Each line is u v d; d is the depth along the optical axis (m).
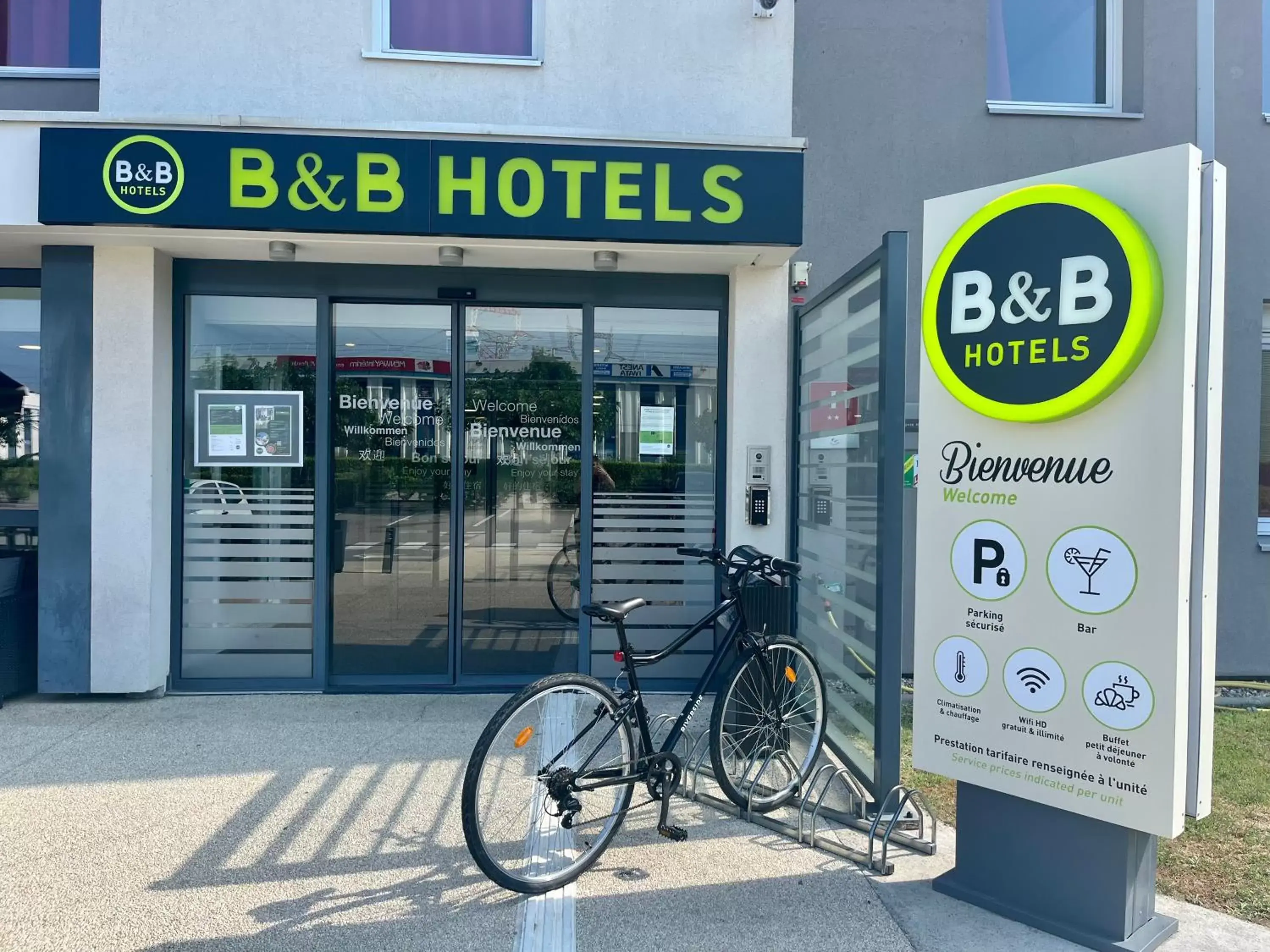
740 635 3.65
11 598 4.79
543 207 4.30
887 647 3.41
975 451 2.81
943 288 2.86
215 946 2.53
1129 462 2.47
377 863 3.04
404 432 5.26
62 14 5.39
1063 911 2.66
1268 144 5.60
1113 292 2.44
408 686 5.16
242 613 5.14
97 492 4.76
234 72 4.75
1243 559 5.65
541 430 5.33
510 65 4.83
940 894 2.90
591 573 5.32
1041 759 2.66
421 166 4.26
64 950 2.50
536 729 2.93
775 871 3.05
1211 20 5.39
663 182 4.33
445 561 5.29
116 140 4.19
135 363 4.77
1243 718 4.94
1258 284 5.60
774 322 5.10
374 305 5.23
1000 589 2.75
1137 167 2.46
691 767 3.94
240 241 4.59
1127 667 2.48
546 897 2.84
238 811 3.44
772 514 5.09
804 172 4.81
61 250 4.73
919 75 5.50
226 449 5.12
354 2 4.78
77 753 4.05
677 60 4.87
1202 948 2.58
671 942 2.60
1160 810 2.42
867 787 3.57
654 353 5.32
